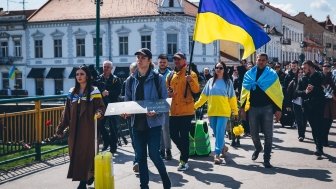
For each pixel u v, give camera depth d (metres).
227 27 8.38
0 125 8.46
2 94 53.72
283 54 75.56
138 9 48.06
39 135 9.23
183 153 8.14
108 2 50.59
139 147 6.46
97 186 5.89
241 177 7.64
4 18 53.66
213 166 8.55
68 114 6.66
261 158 9.37
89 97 6.48
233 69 15.29
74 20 50.06
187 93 8.05
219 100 8.74
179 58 8.08
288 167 8.45
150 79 6.54
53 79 51.78
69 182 7.38
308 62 9.62
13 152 8.71
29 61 53.00
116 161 9.09
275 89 8.39
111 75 9.87
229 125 11.70
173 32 46.25
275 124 15.64
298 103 11.66
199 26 8.39
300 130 11.77
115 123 10.02
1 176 7.79
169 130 8.43
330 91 10.62
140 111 6.13
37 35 52.38
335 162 8.92
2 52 54.75
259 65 8.49
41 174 7.94
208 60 48.84
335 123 16.36
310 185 7.11
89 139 6.45
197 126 9.53
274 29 68.19
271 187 6.98
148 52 6.53
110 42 48.53
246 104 8.62
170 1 46.25
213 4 8.35
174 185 7.12
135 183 7.29
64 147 10.07
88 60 49.97
